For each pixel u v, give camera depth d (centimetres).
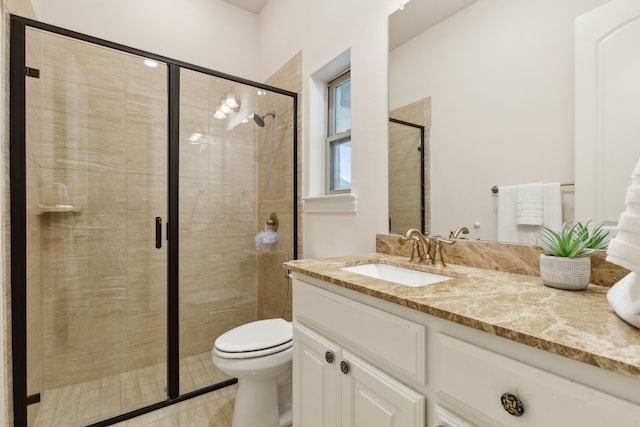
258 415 139
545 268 85
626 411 43
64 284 177
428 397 70
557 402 49
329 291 101
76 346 181
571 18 90
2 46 127
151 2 219
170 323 191
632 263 54
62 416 157
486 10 111
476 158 114
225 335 153
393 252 141
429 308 67
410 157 136
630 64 80
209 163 220
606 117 84
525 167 101
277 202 224
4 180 129
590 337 50
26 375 141
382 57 147
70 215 178
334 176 197
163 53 222
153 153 200
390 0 143
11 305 135
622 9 81
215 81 215
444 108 124
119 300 192
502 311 63
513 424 54
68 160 176
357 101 160
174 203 198
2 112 127
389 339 78
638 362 41
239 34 256
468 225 117
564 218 92
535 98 98
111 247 190
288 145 214
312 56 194
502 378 56
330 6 178
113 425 153
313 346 105
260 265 241
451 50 121
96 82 182
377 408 80
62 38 160
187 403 172
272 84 242
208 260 222
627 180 80
